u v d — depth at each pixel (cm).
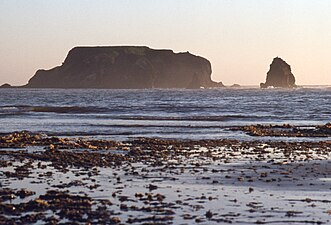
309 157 3206
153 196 2048
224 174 2550
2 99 15975
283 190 2177
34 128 5647
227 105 11538
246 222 1717
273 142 4147
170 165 2827
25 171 2602
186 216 1775
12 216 1772
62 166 2759
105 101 14162
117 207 1891
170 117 7519
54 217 1756
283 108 10088
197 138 4591
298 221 1730
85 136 4772
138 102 13475
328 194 2100
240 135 4909
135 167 2745
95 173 2552
